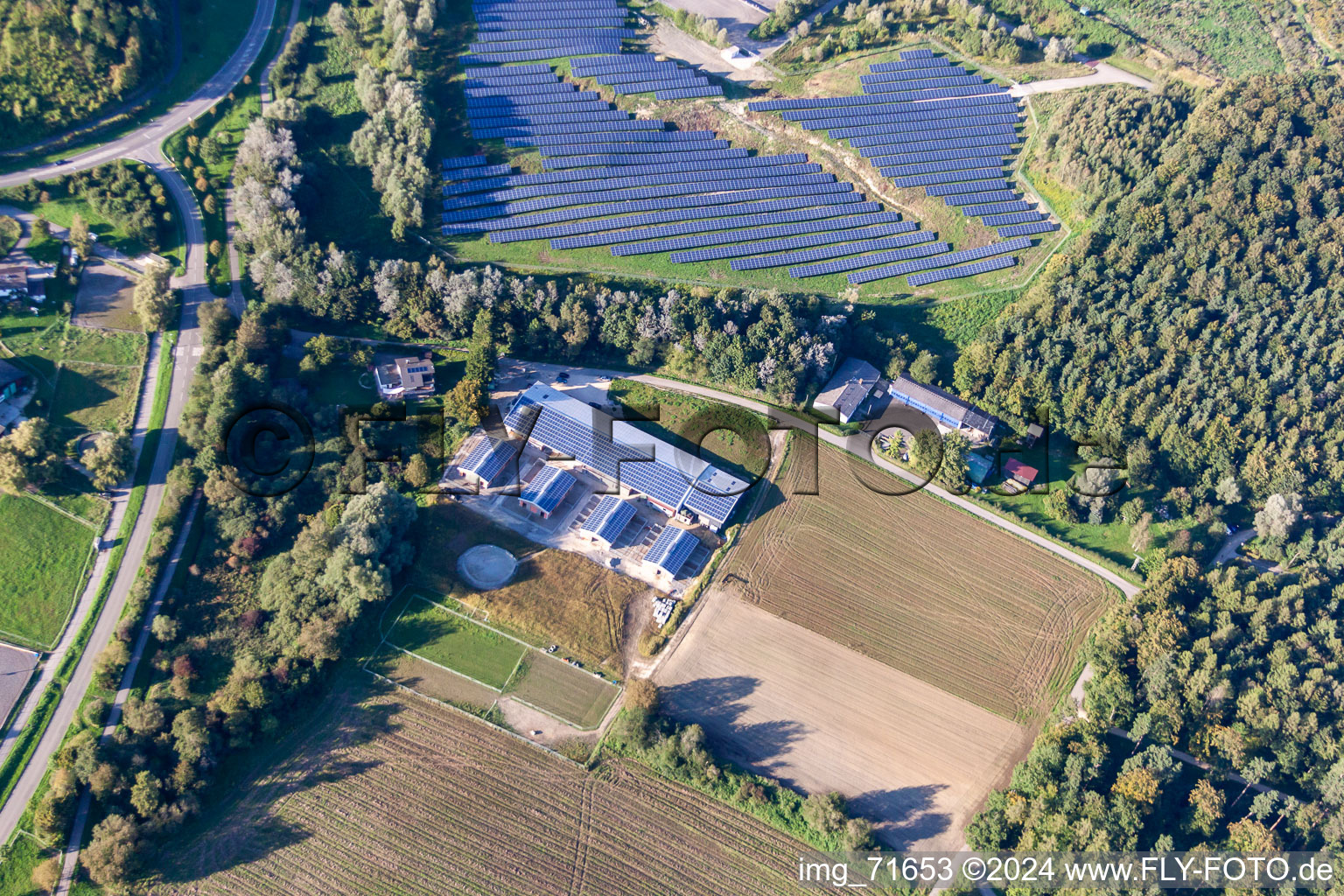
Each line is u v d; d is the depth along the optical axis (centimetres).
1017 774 16812
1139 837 16250
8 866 14775
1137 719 17288
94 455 18062
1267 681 17788
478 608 18162
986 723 17725
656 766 16762
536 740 16950
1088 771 16512
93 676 16500
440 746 16762
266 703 16375
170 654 16850
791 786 16750
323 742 16638
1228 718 17525
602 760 16825
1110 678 17688
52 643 16712
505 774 16562
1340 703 17488
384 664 17512
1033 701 18038
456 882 15425
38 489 18038
